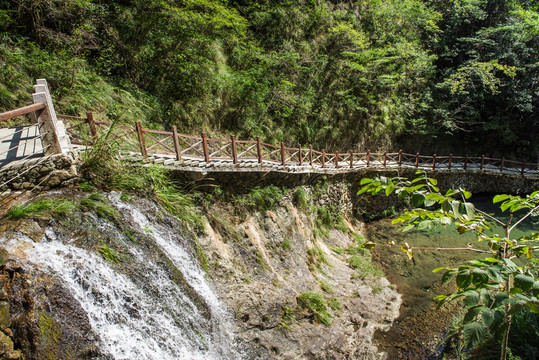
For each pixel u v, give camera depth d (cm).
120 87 1016
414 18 1908
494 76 1870
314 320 740
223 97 1260
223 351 594
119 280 483
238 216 826
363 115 1703
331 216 1259
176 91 1146
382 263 1096
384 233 1330
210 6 1149
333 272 973
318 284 877
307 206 1108
